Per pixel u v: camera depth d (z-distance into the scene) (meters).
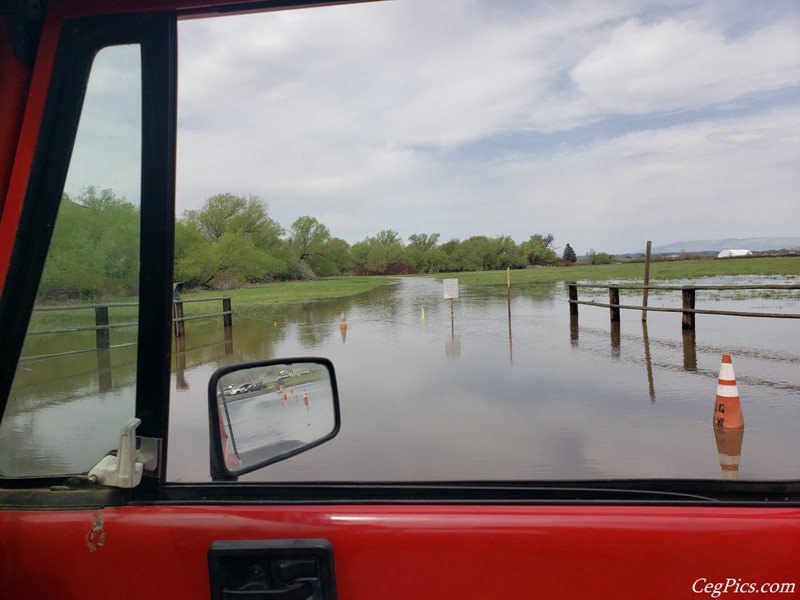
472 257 56.88
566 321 17.08
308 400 2.03
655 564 1.23
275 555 1.28
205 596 1.28
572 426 6.36
